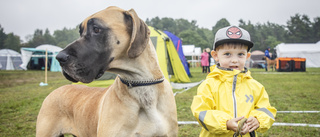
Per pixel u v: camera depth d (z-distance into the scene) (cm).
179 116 459
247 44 211
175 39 1249
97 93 226
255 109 201
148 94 182
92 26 165
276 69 1903
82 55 157
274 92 730
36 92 827
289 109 503
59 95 245
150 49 189
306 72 1694
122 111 177
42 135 233
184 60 1276
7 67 2575
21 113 517
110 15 171
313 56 2680
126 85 180
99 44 164
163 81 195
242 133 168
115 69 177
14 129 407
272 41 7294
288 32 7294
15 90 889
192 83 973
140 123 181
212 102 208
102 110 188
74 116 228
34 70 2467
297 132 355
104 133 176
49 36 8300
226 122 182
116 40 170
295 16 7212
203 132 218
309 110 490
